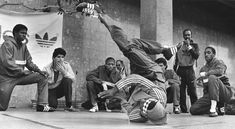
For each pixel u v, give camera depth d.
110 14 10.05
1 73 5.87
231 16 14.95
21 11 8.36
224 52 14.88
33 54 8.23
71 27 9.12
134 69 3.87
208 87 5.77
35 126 3.19
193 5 13.34
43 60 8.38
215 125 3.76
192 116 5.66
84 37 9.39
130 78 3.63
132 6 10.80
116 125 3.39
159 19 7.37
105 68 7.68
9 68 5.82
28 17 8.23
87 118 4.44
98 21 9.78
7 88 5.79
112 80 7.57
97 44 9.70
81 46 9.30
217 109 6.07
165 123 3.56
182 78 7.38
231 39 15.41
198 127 3.45
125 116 5.05
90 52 9.50
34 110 6.45
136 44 3.92
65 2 8.76
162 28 7.40
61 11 8.30
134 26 10.80
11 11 7.96
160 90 3.67
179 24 12.59
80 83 9.16
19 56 6.18
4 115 4.65
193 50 7.26
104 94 3.68
